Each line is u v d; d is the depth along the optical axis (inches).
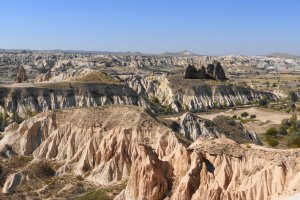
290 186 1908.2
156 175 2368.4
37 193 2942.9
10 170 3292.3
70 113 3698.3
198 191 2149.4
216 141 2373.3
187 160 2369.6
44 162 3366.1
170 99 7859.3
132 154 3063.5
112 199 2687.0
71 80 6948.8
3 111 5954.7
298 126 5374.0
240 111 7204.7
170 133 2999.5
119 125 3280.0
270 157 2103.8
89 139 3366.1
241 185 2126.0
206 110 7342.5
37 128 3742.6
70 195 2856.8
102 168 3085.6
